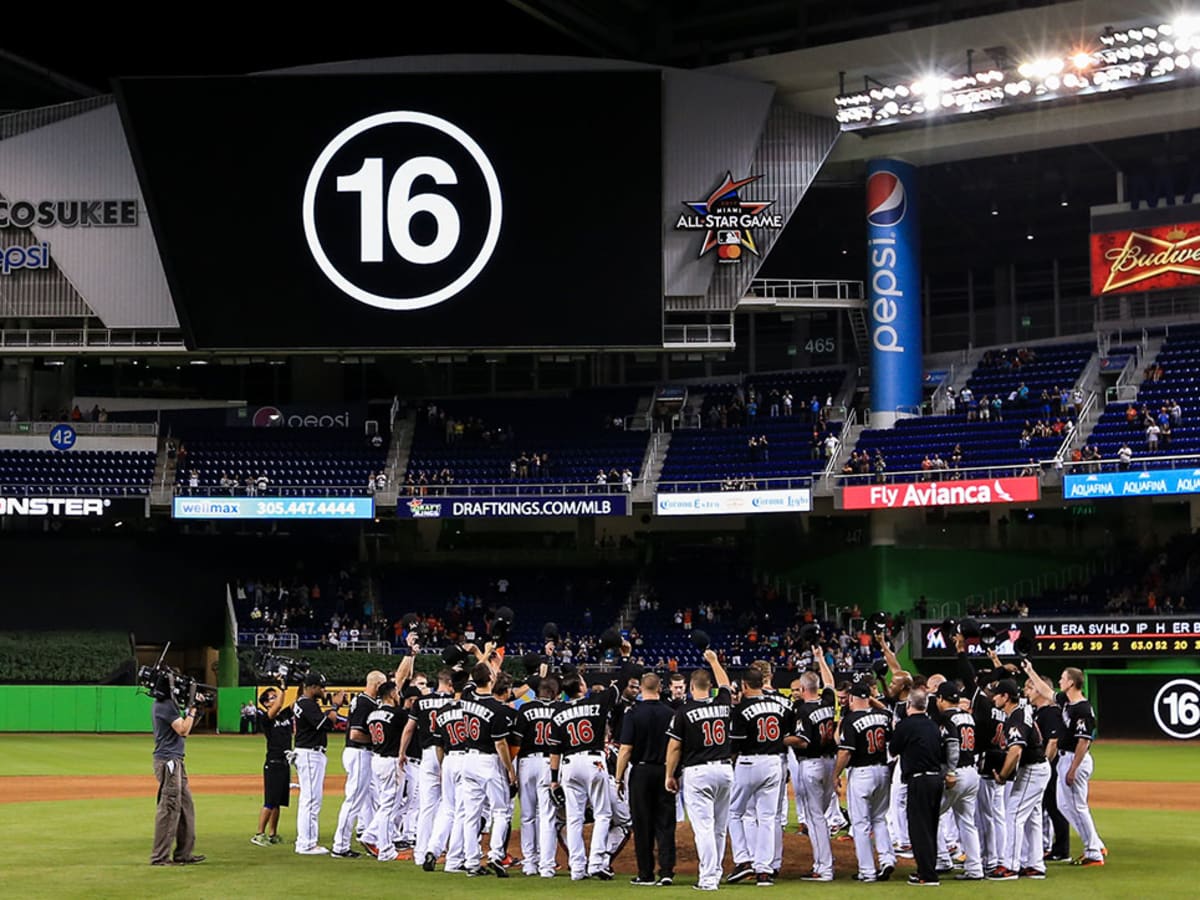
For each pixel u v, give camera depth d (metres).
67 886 13.83
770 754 14.62
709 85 45.62
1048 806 16.67
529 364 57.78
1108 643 42.19
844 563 49.94
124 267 45.91
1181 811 22.97
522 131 43.97
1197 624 41.06
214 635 51.62
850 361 56.44
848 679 16.77
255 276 44.50
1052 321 54.84
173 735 15.68
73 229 46.03
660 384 55.59
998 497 44.12
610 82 43.66
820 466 48.53
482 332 44.62
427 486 49.78
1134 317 51.06
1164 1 40.38
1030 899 13.34
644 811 14.48
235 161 44.06
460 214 44.25
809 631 17.36
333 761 36.62
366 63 44.59
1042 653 43.03
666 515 50.59
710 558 53.69
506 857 15.45
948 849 16.41
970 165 49.66
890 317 48.56
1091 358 49.34
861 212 53.53
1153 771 31.64
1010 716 15.03
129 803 23.78
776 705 14.72
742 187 45.56
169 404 55.72
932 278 57.06
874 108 43.75
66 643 48.31
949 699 14.86
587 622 50.41
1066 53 40.59
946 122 45.75
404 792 17.45
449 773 15.36
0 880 14.24
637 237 44.22
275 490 49.25
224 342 44.91
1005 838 15.24
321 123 44.09
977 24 42.81
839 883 14.67
